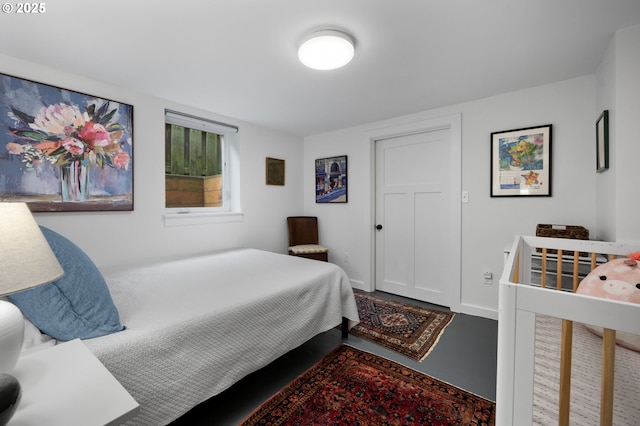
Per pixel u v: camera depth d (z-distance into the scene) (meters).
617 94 1.59
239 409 1.49
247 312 1.48
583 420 0.80
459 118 2.73
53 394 0.69
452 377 1.76
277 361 1.96
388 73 2.09
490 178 2.58
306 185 4.07
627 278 1.14
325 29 1.54
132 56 1.83
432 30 1.56
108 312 1.12
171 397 1.14
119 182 2.28
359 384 1.69
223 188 3.25
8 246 0.65
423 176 3.14
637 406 0.81
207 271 2.08
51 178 1.96
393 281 3.42
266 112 2.97
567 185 2.24
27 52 1.77
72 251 1.12
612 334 0.66
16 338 0.67
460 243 2.77
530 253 1.79
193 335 1.24
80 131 2.08
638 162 1.56
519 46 1.74
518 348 0.69
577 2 1.34
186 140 2.95
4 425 0.54
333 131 3.75
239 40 1.66
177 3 1.34
